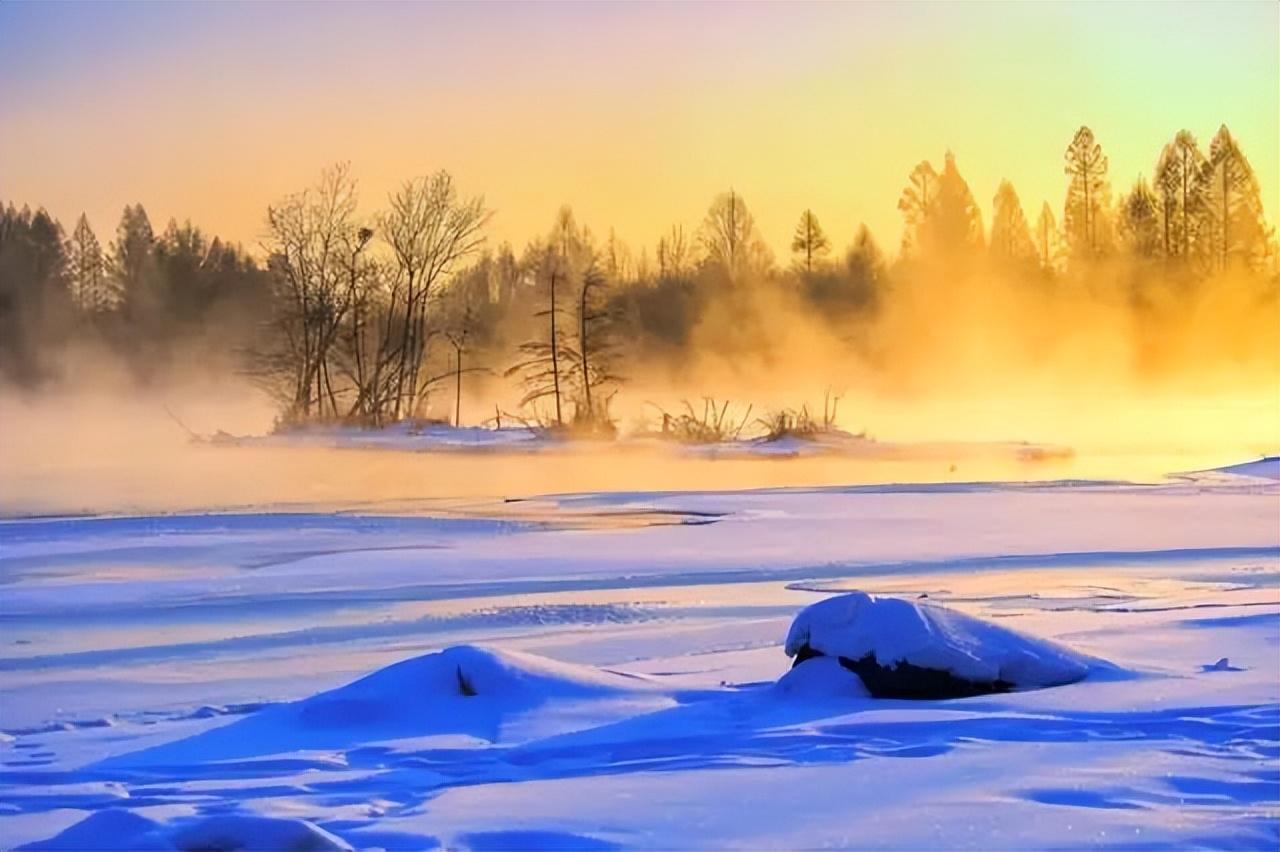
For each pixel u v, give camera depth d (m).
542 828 7.20
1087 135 89.06
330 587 19.88
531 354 65.12
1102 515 30.11
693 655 13.87
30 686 13.05
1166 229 89.25
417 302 66.81
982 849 6.65
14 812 8.07
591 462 51.59
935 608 10.94
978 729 9.21
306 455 54.66
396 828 7.27
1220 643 12.48
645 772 8.43
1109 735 8.95
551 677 10.84
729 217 82.06
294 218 65.44
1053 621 14.56
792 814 7.35
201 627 16.52
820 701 10.40
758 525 28.59
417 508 33.50
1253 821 6.98
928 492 36.84
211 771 8.95
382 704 10.30
